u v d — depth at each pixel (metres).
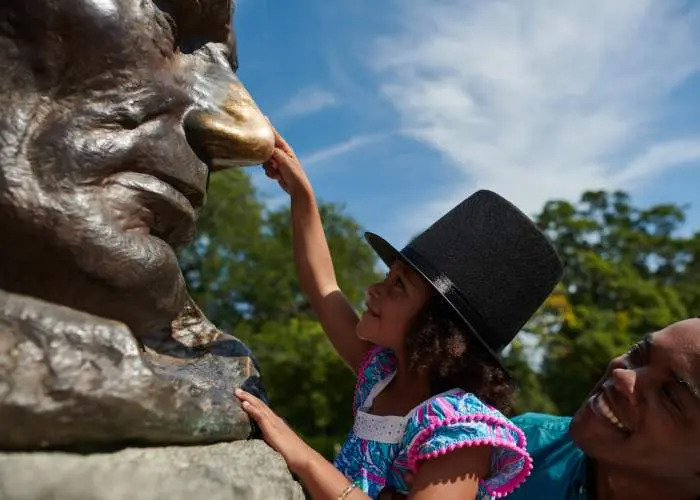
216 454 1.21
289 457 1.33
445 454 1.43
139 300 1.23
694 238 15.99
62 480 1.02
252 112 1.47
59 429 1.05
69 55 1.20
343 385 9.52
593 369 10.83
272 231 13.52
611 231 16.19
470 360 1.53
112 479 1.05
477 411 1.46
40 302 1.14
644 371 1.70
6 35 1.18
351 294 12.12
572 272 12.85
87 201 1.17
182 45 1.48
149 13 1.32
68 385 1.06
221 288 12.22
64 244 1.14
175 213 1.33
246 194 12.73
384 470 1.54
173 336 1.59
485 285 1.54
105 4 1.23
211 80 1.46
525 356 10.30
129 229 1.22
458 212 1.65
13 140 1.13
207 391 1.29
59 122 1.18
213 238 12.38
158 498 1.06
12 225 1.11
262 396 1.52
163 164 1.30
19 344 1.07
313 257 2.06
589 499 1.92
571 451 2.00
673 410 1.65
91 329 1.13
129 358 1.14
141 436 1.14
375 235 1.72
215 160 1.46
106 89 1.24
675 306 12.34
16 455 1.03
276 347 9.72
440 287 1.50
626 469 1.80
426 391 1.59
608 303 12.35
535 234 1.62
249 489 1.15
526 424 2.19
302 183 2.04
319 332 9.85
